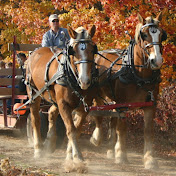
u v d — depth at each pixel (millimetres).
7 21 19469
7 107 13461
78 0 13195
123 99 9867
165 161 10641
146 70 9359
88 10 13969
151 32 8883
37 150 10602
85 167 8844
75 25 13602
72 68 8852
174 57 12055
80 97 8898
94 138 11516
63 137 11836
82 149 12328
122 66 9828
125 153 10305
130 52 9672
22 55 13766
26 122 12828
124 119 9914
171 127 12539
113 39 13695
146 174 8875
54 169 9102
